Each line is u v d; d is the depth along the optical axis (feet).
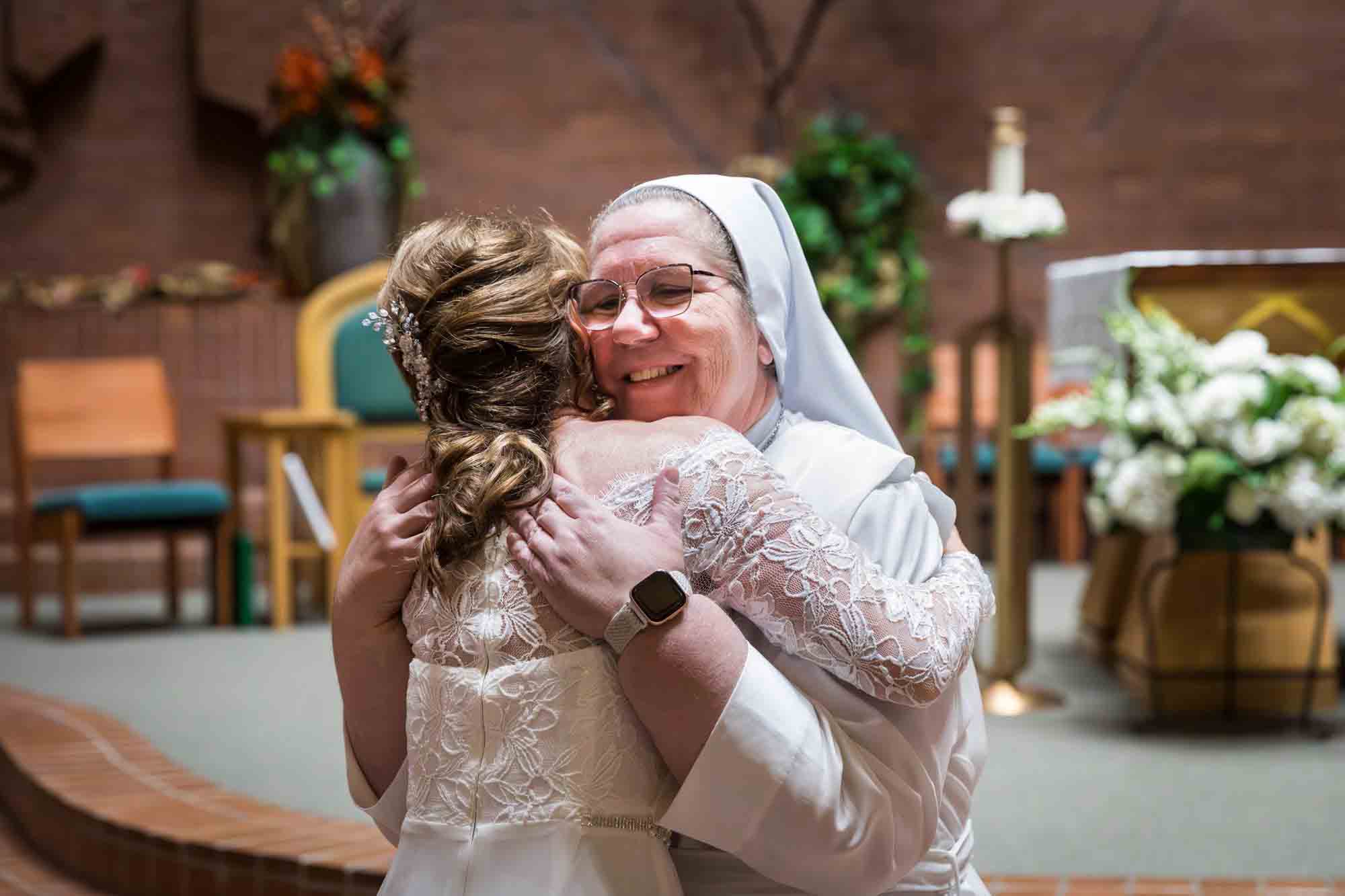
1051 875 8.95
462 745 4.63
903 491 5.09
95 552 25.48
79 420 22.22
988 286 29.45
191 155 28.91
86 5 28.19
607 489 4.73
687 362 5.11
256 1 28.04
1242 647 13.69
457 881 4.56
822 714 4.62
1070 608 20.95
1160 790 11.18
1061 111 29.53
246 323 25.63
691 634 4.45
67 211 28.76
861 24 29.55
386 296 5.13
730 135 29.71
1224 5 29.30
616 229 5.23
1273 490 12.44
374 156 25.84
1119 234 29.58
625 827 4.55
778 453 5.12
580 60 29.55
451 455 4.76
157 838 10.16
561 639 4.58
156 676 16.61
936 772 4.86
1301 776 11.60
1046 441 25.44
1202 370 12.78
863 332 27.94
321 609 22.08
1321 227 29.45
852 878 4.64
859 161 27.35
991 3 29.48
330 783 11.74
